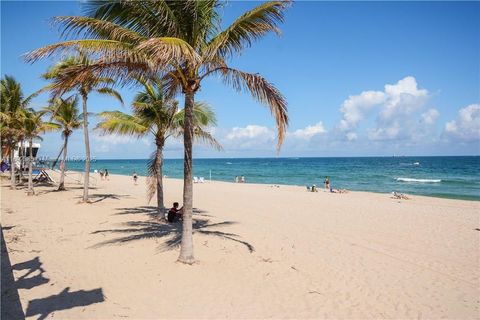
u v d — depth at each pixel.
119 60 6.56
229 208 18.69
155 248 9.63
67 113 23.03
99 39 6.69
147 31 7.35
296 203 21.30
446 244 11.05
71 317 5.49
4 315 5.45
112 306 5.98
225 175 66.81
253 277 7.72
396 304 6.59
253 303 6.37
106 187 30.94
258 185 38.53
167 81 8.29
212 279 7.47
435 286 7.54
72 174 50.44
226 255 9.23
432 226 13.92
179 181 43.91
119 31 6.84
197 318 5.69
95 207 17.44
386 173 66.31
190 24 7.45
